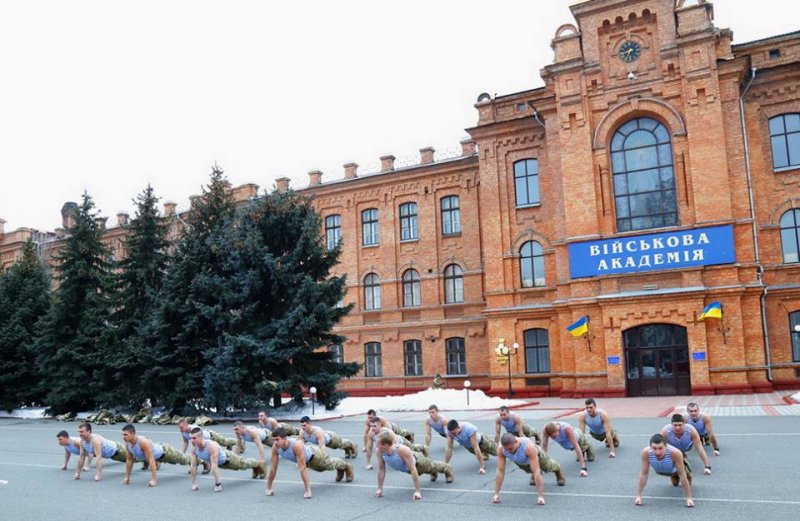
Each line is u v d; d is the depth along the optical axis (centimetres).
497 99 3672
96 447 1546
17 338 3812
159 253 3572
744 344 2847
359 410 3045
